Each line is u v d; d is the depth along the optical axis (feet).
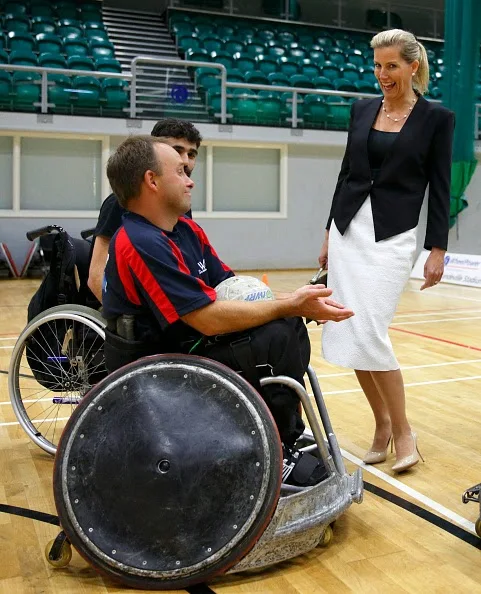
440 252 8.00
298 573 5.75
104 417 5.64
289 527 5.62
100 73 31.37
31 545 6.24
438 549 6.19
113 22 42.34
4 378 13.02
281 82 36.70
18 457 8.64
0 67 30.01
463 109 33.99
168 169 5.98
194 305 5.66
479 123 38.14
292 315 5.90
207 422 5.51
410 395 11.67
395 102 7.95
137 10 44.78
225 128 34.01
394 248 7.80
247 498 5.35
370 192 7.92
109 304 6.08
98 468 5.52
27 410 10.74
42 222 32.76
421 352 15.47
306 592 5.42
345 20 47.70
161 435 5.47
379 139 7.91
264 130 34.71
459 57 33.65
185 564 5.35
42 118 31.30
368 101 8.27
